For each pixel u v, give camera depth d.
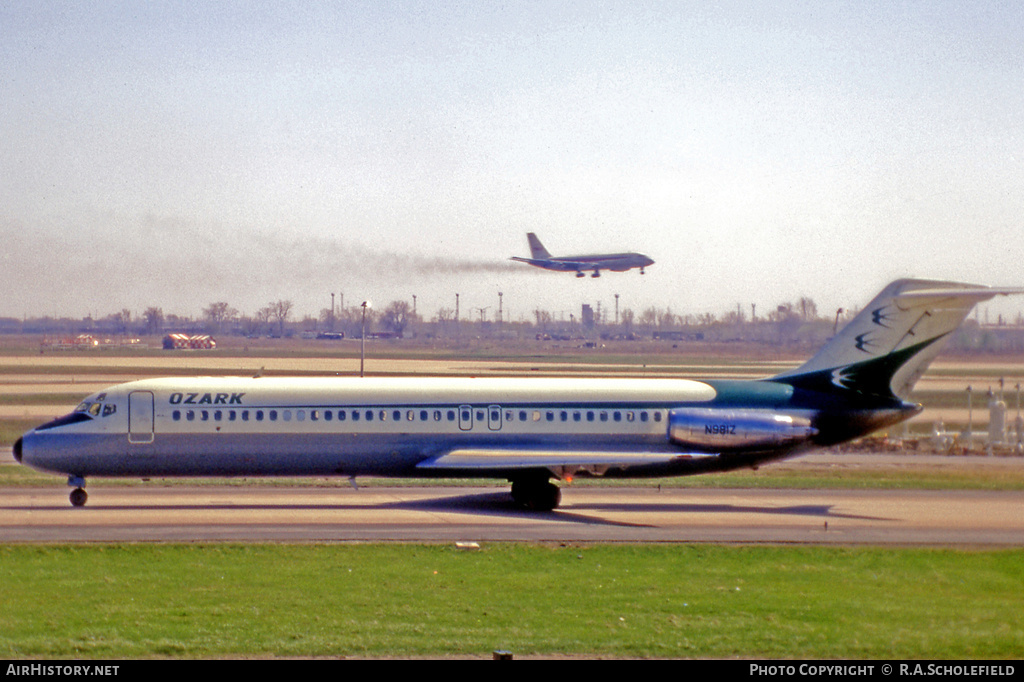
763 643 81.69
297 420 151.62
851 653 79.38
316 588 97.56
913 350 160.00
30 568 104.12
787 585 102.81
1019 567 112.38
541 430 155.38
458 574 104.62
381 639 81.06
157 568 104.94
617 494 168.50
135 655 76.12
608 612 90.75
